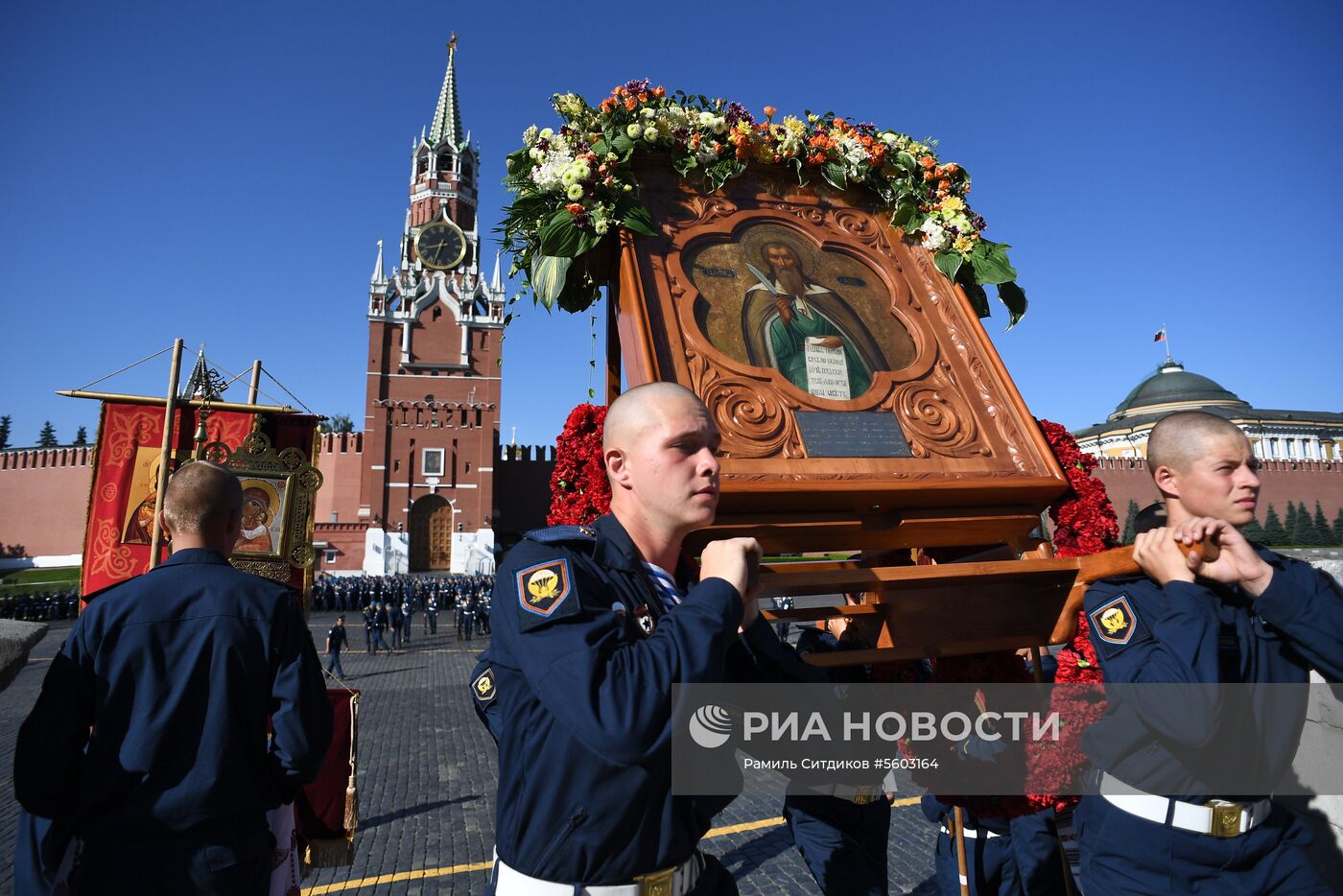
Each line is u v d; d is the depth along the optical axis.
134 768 1.92
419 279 51.69
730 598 1.30
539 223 2.34
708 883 1.52
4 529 48.88
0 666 4.14
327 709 2.25
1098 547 2.15
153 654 2.01
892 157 2.81
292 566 4.35
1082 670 2.06
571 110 2.42
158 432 4.37
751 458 1.96
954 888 3.15
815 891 4.70
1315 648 1.69
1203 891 1.87
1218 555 1.77
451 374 50.53
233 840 2.01
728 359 2.16
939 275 2.69
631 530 1.54
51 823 2.02
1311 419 70.31
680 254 2.35
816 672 1.76
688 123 2.52
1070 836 2.64
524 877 1.32
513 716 1.35
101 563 4.18
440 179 57.66
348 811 3.54
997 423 2.33
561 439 2.23
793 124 2.68
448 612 33.81
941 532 2.18
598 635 1.24
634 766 1.25
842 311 2.47
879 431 2.17
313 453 4.55
